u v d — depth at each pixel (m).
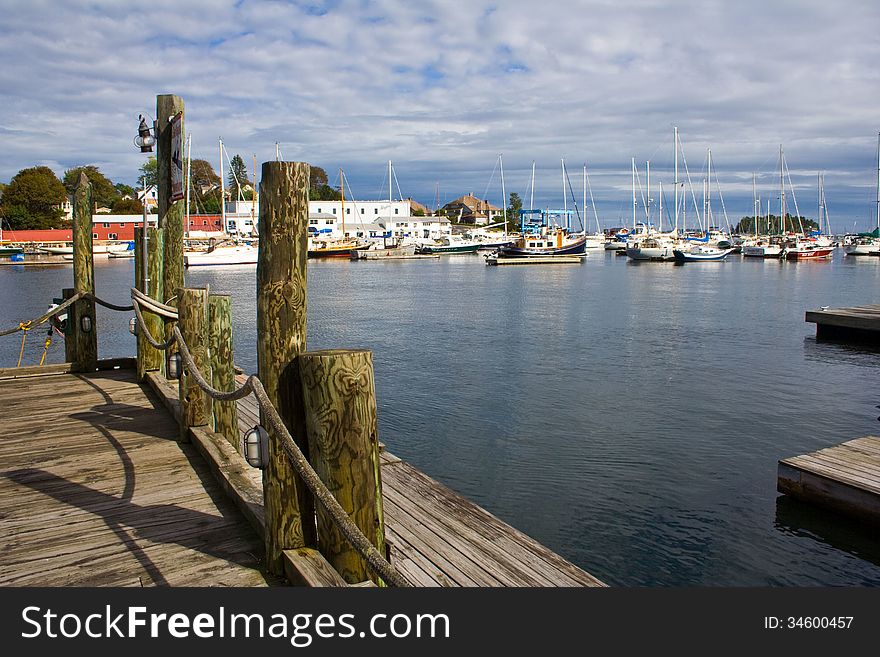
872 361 17.62
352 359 2.99
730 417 12.09
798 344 20.47
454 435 10.95
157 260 7.79
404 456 9.91
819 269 61.72
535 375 15.80
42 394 7.22
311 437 3.04
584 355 18.53
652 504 8.09
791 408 12.76
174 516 4.09
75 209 8.27
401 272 58.94
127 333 22.33
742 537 7.16
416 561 4.50
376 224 97.94
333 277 52.91
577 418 11.98
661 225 96.69
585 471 9.24
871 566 6.48
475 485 8.76
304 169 3.07
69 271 55.16
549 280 49.59
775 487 8.59
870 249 83.00
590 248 110.62
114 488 4.55
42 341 20.55
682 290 40.50
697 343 20.66
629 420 11.84
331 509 2.46
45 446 5.45
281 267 3.06
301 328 3.13
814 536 7.11
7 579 3.39
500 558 4.55
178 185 6.38
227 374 5.57
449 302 33.94
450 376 15.70
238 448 5.66
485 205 135.88
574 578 4.27
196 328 5.38
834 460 7.76
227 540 3.76
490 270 61.66
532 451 10.13
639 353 18.81
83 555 3.61
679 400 13.31
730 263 72.38
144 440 5.59
